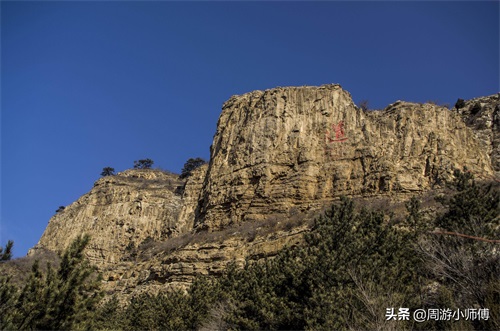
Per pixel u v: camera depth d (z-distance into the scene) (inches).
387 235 1047.6
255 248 1787.6
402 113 2165.4
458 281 854.5
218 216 2194.9
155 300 1514.5
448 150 1987.0
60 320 798.5
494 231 987.3
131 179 3720.5
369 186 1940.2
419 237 1048.2
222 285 1385.3
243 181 2201.0
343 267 961.5
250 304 1080.2
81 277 840.3
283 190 2079.2
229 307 1198.9
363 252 1013.8
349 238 1047.0
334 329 840.3
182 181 3757.4
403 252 1013.2
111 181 3641.7
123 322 1491.1
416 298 875.4
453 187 1341.0
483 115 2723.9
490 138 2503.7
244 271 1291.8
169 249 2224.4
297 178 2082.9
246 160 2269.9
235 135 2465.6
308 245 1146.0
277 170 2159.2
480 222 1019.3
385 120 2169.0
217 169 2400.3
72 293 821.2
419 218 1171.9
